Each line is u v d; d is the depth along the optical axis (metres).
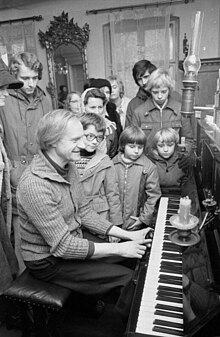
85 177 1.50
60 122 1.01
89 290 1.08
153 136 1.75
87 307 1.34
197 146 2.05
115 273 1.09
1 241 1.36
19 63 1.53
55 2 3.81
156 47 3.63
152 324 0.74
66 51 3.92
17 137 1.62
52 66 4.00
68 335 1.26
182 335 0.70
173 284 0.86
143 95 2.10
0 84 1.21
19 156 1.64
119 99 2.68
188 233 0.89
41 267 1.08
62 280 1.09
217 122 1.39
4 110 1.58
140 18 3.59
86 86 2.31
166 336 0.70
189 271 0.78
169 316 0.76
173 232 0.95
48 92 4.11
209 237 0.93
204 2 3.38
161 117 1.79
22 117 1.62
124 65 3.79
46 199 1.02
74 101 2.44
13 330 1.47
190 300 0.70
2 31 4.07
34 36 3.97
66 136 1.02
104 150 1.83
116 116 2.26
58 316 1.06
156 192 1.56
